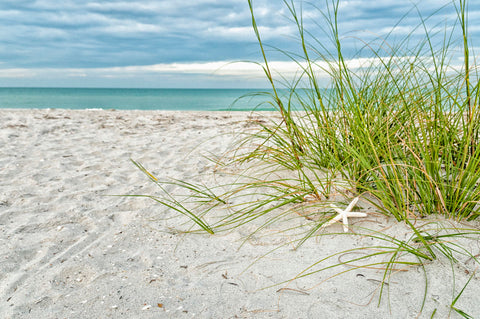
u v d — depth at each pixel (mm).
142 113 12766
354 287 2139
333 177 3391
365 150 3186
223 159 5043
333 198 3180
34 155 5598
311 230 2820
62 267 2516
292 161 3885
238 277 2344
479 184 2613
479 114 2893
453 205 2648
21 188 4121
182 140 6820
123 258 2645
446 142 2887
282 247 2666
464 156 2637
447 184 2688
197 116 11500
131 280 2352
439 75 2953
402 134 3248
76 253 2717
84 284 2320
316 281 2227
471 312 1858
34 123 8781
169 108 32875
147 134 7629
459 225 2541
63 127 8367
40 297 2176
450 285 2059
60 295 2197
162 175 4594
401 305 1966
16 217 3354
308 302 2049
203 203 3582
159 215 3404
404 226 2639
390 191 2852
